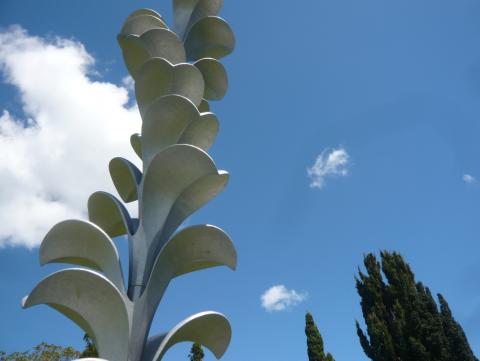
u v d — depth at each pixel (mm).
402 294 26969
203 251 14102
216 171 14039
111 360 11852
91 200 15555
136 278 12977
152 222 13992
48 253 13516
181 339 13148
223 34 19672
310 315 30203
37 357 25891
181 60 17469
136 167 15883
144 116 15250
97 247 13508
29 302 11828
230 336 13547
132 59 18250
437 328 24547
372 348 25891
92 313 12320
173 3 20656
